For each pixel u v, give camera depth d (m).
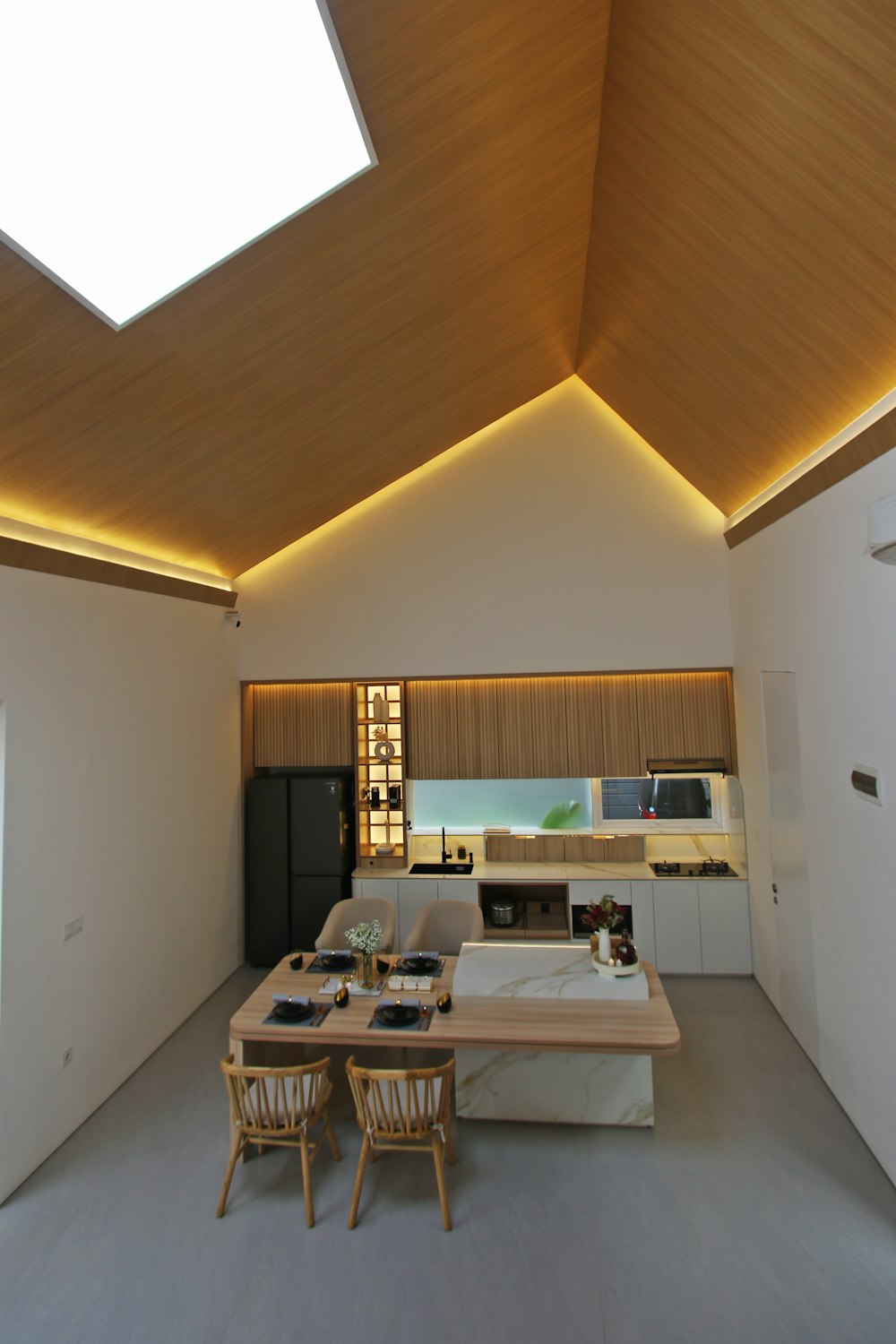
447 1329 2.59
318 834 6.01
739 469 4.89
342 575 6.18
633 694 6.04
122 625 4.43
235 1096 3.20
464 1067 3.84
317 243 2.94
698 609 5.87
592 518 6.00
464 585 6.08
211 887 5.59
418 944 4.78
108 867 4.19
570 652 5.96
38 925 3.56
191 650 5.36
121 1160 3.57
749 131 2.61
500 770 6.13
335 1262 2.91
